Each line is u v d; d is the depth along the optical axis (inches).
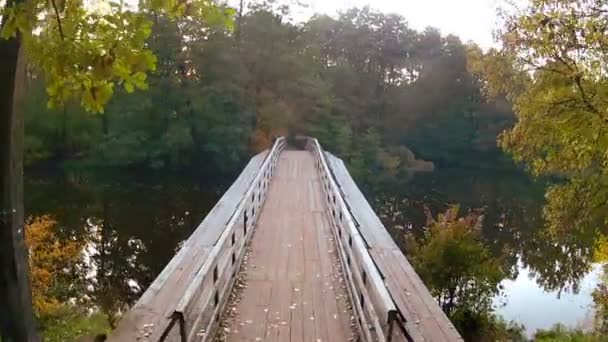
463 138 1727.4
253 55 1294.3
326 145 1326.3
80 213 861.2
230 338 191.9
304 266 281.0
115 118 1258.0
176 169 1289.4
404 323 149.6
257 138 1272.1
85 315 404.5
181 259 269.6
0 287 98.3
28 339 102.0
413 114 1734.7
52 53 81.4
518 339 429.7
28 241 419.5
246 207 311.6
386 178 1405.0
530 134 339.3
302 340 191.5
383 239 325.1
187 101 1253.7
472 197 1222.3
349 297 230.7
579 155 324.2
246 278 259.0
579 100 312.8
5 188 97.5
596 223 369.4
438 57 1781.5
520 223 951.0
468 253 384.2
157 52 1225.4
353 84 1628.9
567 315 510.9
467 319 376.5
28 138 1179.9
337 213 321.4
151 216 869.2
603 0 303.7
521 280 626.2
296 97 1325.0
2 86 94.0
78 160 1261.1
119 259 640.4
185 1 93.0
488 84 379.6
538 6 323.0
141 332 187.6
